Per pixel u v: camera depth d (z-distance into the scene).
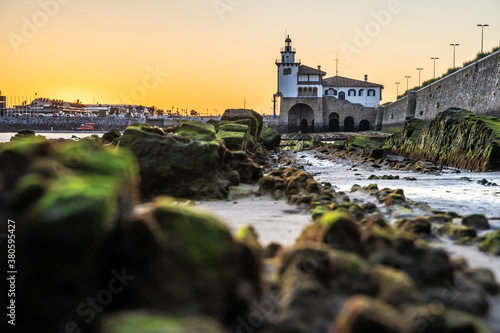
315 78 134.12
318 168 30.95
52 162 4.43
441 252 5.01
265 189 14.14
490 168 27.19
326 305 4.00
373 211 10.93
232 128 26.27
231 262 4.07
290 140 98.06
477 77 52.75
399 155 48.97
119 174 4.62
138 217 3.86
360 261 4.58
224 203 12.64
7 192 3.83
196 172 13.09
